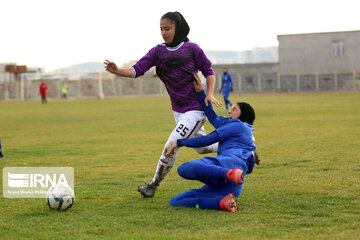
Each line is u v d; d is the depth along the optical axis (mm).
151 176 16828
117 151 23500
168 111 56625
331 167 17250
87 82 147875
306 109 52625
